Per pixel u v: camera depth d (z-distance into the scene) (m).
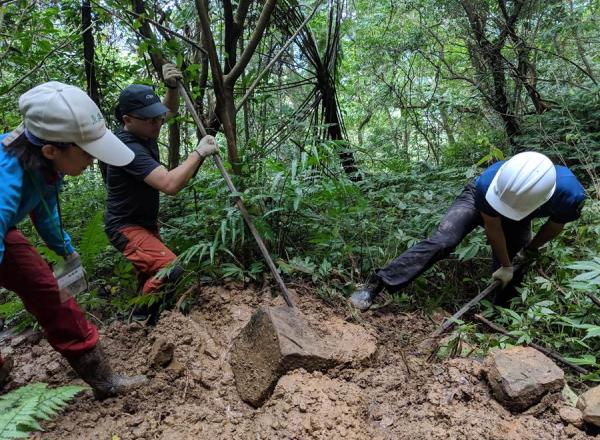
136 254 3.08
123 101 2.89
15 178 1.92
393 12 7.43
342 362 2.52
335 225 3.38
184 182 2.93
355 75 8.84
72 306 2.25
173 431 2.17
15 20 4.31
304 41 5.05
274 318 2.53
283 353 2.37
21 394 2.00
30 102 1.91
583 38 6.57
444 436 2.03
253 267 3.30
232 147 3.62
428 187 4.64
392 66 7.75
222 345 2.82
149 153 3.03
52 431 2.16
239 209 3.14
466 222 3.24
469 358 2.65
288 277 3.41
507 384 2.15
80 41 4.73
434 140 7.65
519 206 2.84
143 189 3.07
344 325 2.86
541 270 3.32
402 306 3.40
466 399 2.24
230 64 4.09
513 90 6.68
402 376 2.48
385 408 2.27
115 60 5.37
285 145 4.76
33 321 3.19
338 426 2.09
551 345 2.82
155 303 3.18
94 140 1.98
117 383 2.38
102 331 3.04
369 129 9.84
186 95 3.23
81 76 4.87
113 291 3.50
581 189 2.94
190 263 3.34
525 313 3.07
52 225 2.28
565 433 2.02
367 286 3.25
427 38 7.16
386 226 3.88
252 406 2.39
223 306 3.10
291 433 2.07
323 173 3.60
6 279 2.11
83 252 3.17
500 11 6.57
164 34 3.81
